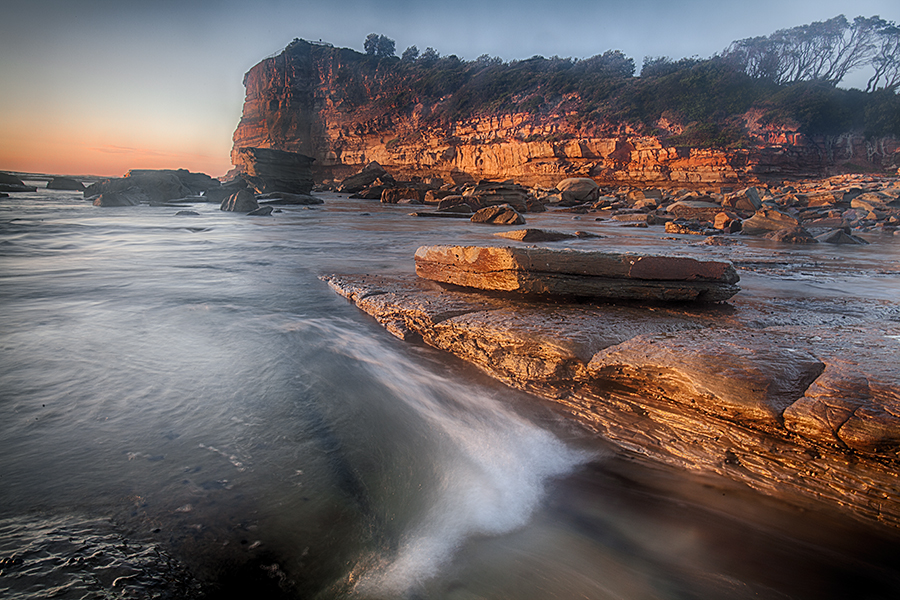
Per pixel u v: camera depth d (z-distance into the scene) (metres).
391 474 2.58
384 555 2.06
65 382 3.20
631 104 64.38
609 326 4.12
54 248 9.93
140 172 33.56
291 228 16.00
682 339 3.62
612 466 2.83
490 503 2.50
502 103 78.50
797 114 56.97
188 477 2.28
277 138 108.25
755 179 52.25
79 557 1.73
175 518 2.01
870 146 56.66
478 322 4.25
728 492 2.59
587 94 70.88
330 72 107.81
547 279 5.18
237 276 7.14
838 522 2.39
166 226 15.77
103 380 3.27
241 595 1.75
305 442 2.72
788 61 71.81
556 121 69.81
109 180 31.12
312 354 4.08
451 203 25.80
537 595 1.95
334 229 15.81
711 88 62.50
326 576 1.90
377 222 19.53
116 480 2.21
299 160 42.94
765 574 2.10
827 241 14.63
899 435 2.35
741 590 2.01
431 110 90.69
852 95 60.66
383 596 1.88
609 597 1.96
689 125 59.75
